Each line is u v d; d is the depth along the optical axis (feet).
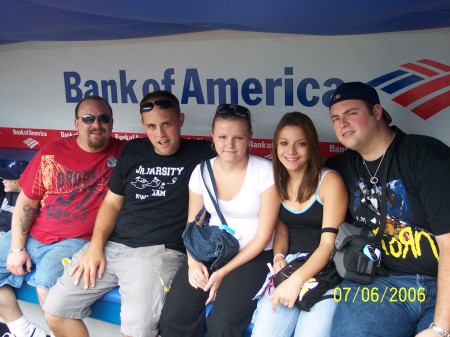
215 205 7.27
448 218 5.61
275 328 6.20
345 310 5.99
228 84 9.34
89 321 8.67
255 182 7.11
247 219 7.29
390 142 6.31
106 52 10.27
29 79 11.32
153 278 7.27
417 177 5.93
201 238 7.06
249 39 8.92
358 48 8.24
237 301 6.56
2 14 7.65
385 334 5.73
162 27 8.64
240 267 7.03
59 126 11.38
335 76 8.50
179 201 7.97
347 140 6.31
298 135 6.61
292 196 7.07
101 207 8.42
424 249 6.06
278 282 6.51
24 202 8.85
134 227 8.09
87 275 7.50
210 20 7.14
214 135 6.97
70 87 10.93
